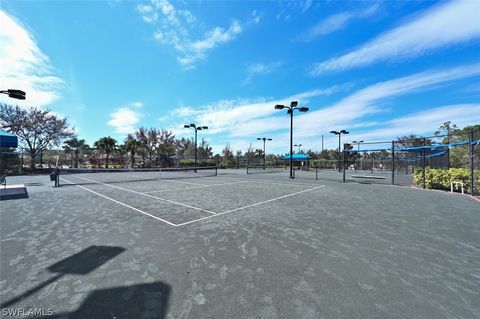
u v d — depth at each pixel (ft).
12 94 31.22
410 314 7.42
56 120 92.68
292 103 62.80
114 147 117.50
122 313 7.43
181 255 12.17
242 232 16.19
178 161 124.77
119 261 11.39
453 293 8.67
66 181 54.85
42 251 12.57
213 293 8.63
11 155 80.02
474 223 18.75
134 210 23.08
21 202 27.27
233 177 70.28
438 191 39.37
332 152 172.55
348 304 7.97
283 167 150.82
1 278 9.61
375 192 37.60
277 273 10.24
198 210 23.22
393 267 10.89
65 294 8.51
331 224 18.31
